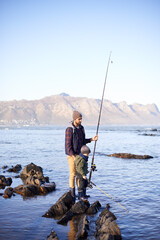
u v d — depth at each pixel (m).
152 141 32.78
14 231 4.21
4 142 29.73
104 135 52.66
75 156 5.65
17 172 10.42
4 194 6.68
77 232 4.19
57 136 48.25
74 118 5.81
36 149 20.52
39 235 4.06
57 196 6.51
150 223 4.53
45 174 9.60
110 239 3.71
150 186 7.48
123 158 14.91
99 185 7.61
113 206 5.55
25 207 5.54
